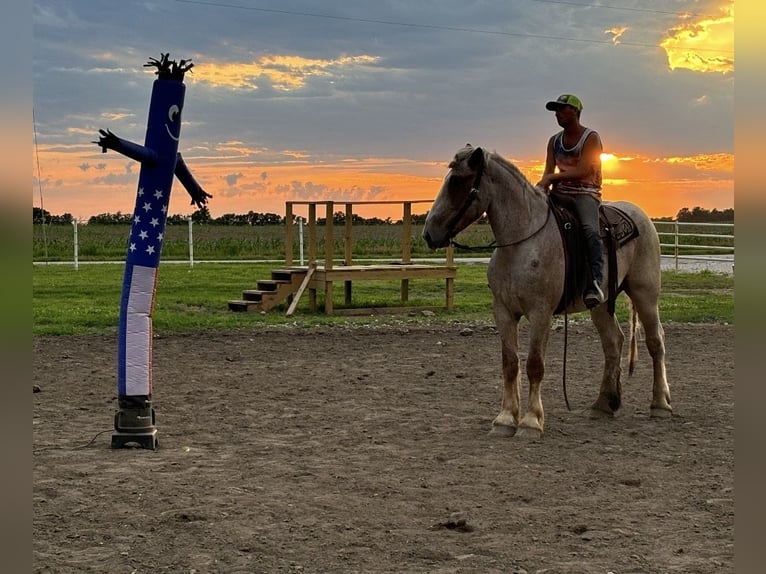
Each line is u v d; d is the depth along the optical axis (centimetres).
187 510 584
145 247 791
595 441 810
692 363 1285
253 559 501
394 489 643
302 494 629
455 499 620
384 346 1423
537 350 821
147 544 524
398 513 588
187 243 4053
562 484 661
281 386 1084
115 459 734
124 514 579
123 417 781
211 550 514
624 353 1383
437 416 917
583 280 840
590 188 856
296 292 1925
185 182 838
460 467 710
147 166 792
